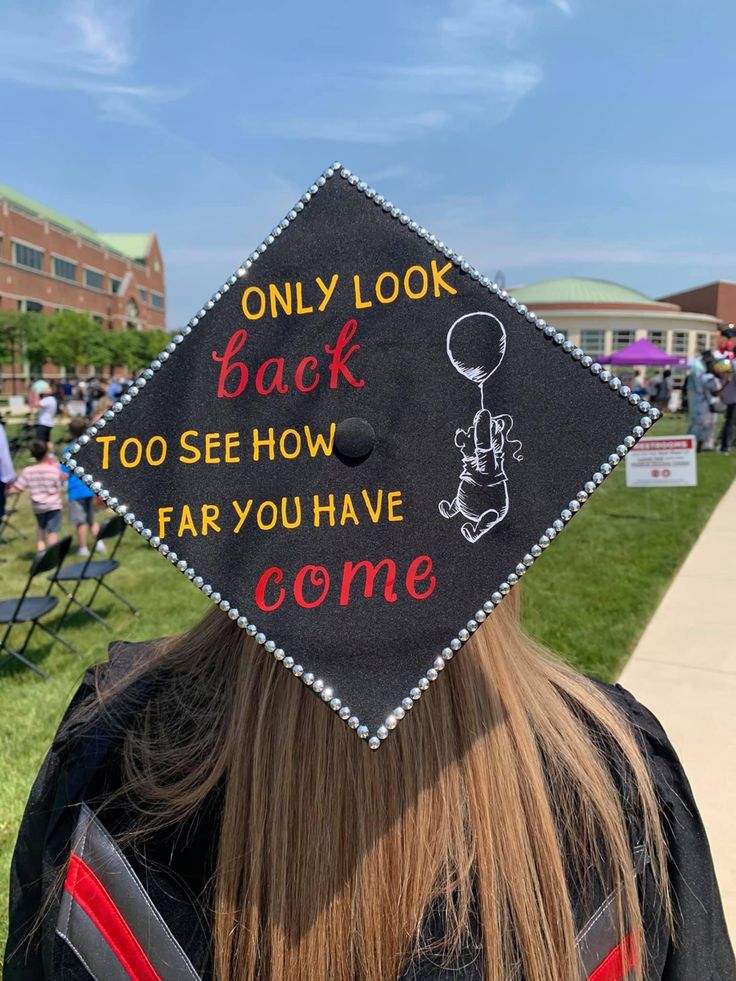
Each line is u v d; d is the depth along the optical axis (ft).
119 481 2.81
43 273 222.28
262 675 2.83
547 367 2.71
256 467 2.79
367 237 2.85
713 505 30.53
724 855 9.11
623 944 2.82
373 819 2.66
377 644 2.67
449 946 2.62
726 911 8.25
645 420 2.64
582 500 2.65
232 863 2.72
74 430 26.91
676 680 13.67
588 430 2.67
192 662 3.23
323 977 2.63
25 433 54.85
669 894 3.10
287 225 2.90
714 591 18.71
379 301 2.82
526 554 2.66
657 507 30.48
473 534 2.70
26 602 17.35
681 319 169.99
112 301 277.23
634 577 20.15
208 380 2.83
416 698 2.60
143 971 2.77
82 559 26.94
